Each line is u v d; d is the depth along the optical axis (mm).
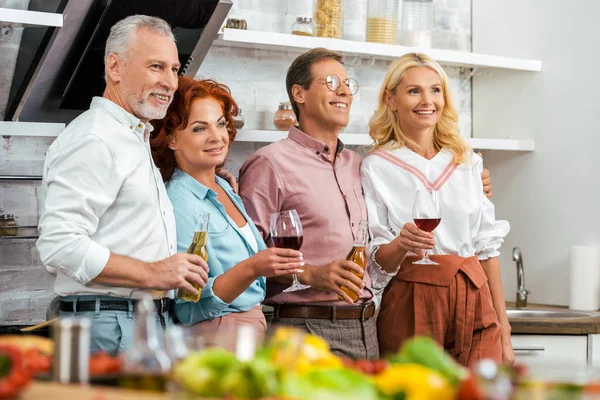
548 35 4059
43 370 1356
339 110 2898
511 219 4242
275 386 1145
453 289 2941
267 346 1331
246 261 2424
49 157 2324
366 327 2836
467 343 2953
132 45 2402
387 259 2893
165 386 1291
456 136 3135
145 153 2412
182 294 2338
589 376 1226
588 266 3822
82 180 2244
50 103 3119
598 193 3848
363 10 3947
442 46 4328
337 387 1190
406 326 2967
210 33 3107
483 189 3207
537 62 4082
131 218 2330
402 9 3941
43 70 2986
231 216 2670
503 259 4273
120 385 1292
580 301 3850
